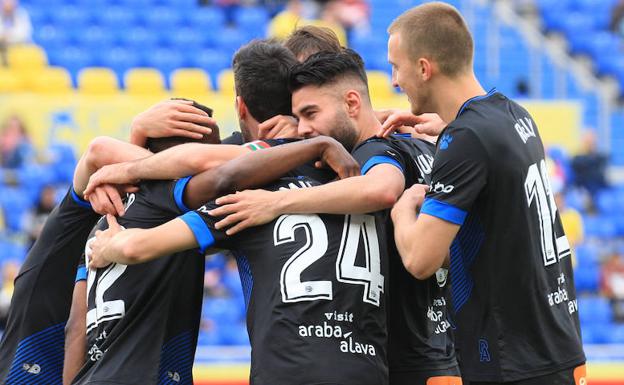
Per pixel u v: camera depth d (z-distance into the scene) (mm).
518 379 12148
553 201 12992
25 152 43062
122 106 43969
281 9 56031
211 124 13164
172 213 12445
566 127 49250
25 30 51219
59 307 13867
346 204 11727
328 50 14492
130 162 12664
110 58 51094
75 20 53688
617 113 53625
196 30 54125
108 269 12438
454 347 12977
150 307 12281
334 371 11242
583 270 40625
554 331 12477
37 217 38906
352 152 12828
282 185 12227
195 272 12617
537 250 12414
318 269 11578
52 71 49031
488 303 12312
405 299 13133
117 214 12688
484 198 12219
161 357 12305
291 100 13219
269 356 11445
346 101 12742
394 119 13086
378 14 55094
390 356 13164
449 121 12961
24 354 13727
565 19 56844
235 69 13625
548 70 54625
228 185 12008
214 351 28250
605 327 37500
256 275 11852
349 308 11570
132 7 55156
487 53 54125
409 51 12812
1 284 35594
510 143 12258
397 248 12406
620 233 44656
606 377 26922
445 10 12781
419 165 13781
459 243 12555
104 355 12109
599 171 46812
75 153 43375
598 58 55562
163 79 50812
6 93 45062
